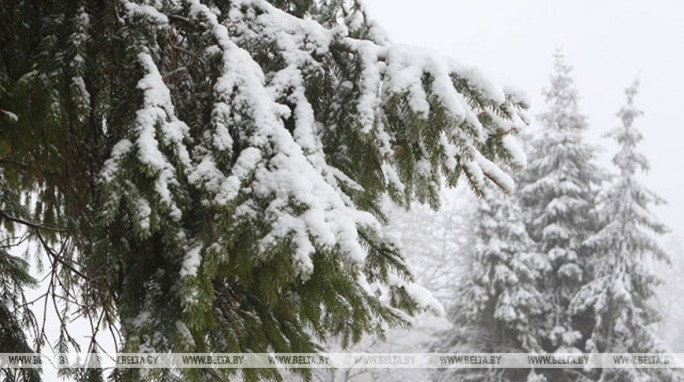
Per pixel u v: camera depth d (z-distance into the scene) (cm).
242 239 204
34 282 313
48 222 305
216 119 218
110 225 229
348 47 254
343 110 254
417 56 241
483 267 1514
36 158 236
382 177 257
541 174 1631
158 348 208
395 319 256
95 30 224
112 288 232
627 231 1488
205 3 267
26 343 285
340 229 203
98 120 248
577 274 1499
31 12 217
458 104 227
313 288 229
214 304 235
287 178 209
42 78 204
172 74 248
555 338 1465
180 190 212
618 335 1441
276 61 254
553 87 1675
